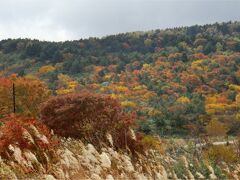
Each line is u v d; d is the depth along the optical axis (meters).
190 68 165.38
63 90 142.00
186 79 150.75
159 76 160.25
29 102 44.16
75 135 27.83
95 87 152.62
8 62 192.50
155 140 33.41
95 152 15.79
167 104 122.25
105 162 14.99
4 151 15.41
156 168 18.36
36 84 46.25
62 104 29.86
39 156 15.55
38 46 199.12
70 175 14.46
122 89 147.12
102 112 28.36
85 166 15.34
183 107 112.38
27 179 13.27
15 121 17.38
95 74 169.50
